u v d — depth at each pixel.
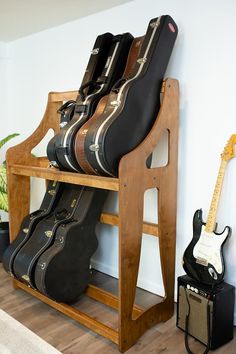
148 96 1.68
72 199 2.12
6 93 3.25
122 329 1.60
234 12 1.71
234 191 1.80
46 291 1.83
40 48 2.85
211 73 1.83
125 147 1.59
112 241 2.50
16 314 1.96
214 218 1.77
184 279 1.79
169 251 1.90
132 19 2.16
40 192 3.04
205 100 1.87
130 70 1.89
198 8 1.84
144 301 2.14
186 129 1.97
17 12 2.35
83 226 1.97
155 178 1.73
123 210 1.54
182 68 1.95
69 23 2.57
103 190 2.05
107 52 2.01
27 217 2.18
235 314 1.85
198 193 1.96
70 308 1.88
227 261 1.86
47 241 1.94
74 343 1.69
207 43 1.83
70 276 1.94
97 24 2.38
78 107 1.84
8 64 3.20
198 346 1.67
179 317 1.81
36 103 2.99
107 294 2.06
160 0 2.00
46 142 2.87
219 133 1.84
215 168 1.87
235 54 1.73
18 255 2.00
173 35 1.79
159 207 1.80
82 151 1.65
